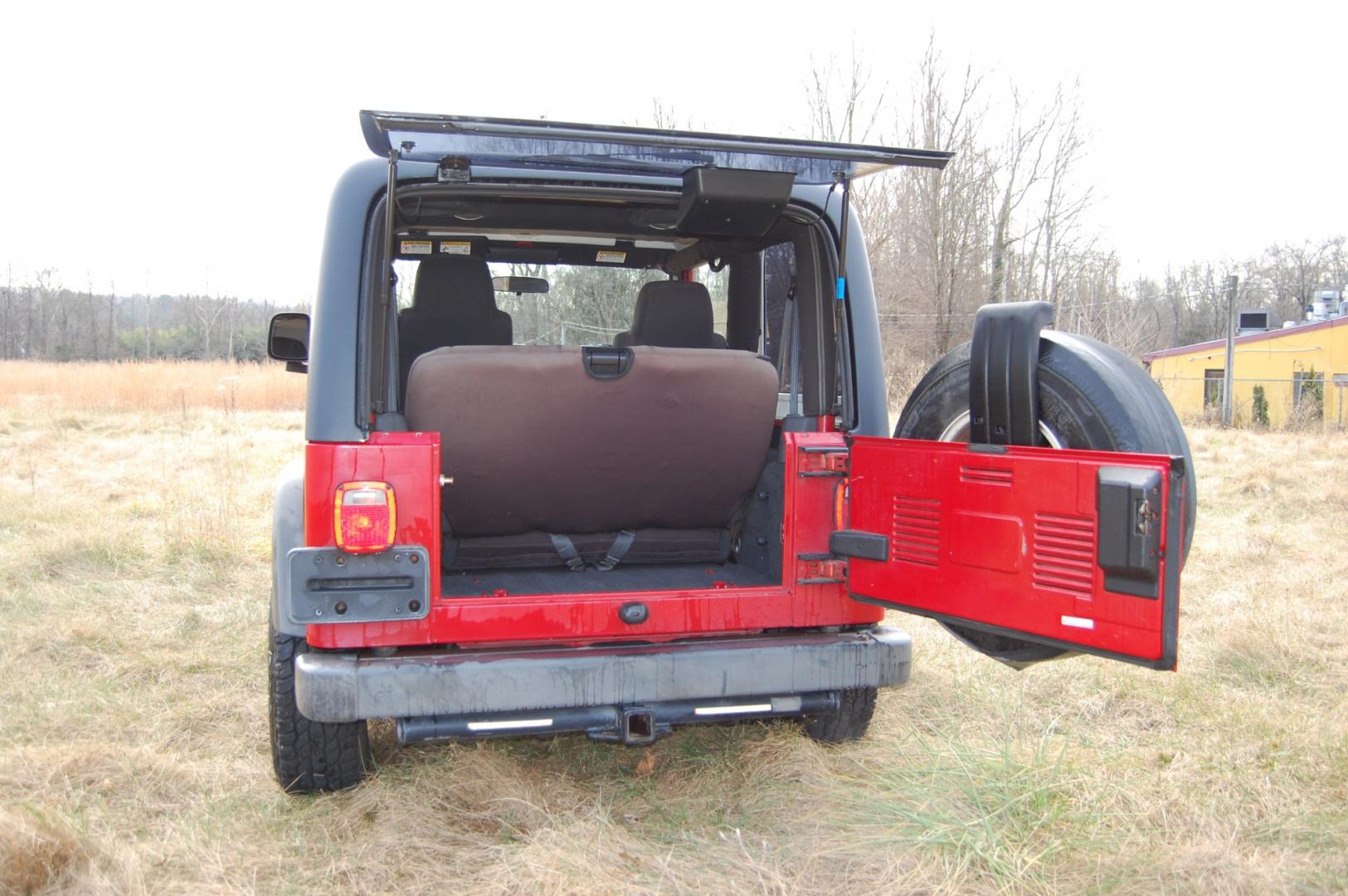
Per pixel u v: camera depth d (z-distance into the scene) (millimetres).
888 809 3225
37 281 58969
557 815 3312
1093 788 3436
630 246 4680
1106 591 2598
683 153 3014
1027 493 2773
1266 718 4160
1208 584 6703
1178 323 60469
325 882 2938
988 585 2883
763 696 3277
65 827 2934
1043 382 3006
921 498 3082
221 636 5492
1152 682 4637
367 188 3105
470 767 3590
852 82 18906
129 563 6961
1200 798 3424
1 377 25219
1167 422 2842
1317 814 3287
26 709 4211
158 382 23766
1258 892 2811
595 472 3516
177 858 3029
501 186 3248
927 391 3430
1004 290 20109
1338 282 62188
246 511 9023
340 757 3396
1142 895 2803
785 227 3781
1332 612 5832
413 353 4086
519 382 3203
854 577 3303
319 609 2930
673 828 3252
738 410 3449
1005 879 2865
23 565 6723
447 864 3045
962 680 4680
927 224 19156
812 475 3365
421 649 3139
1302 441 17547
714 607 3256
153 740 4004
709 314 4094
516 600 3080
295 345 4207
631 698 3096
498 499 3521
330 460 2943
